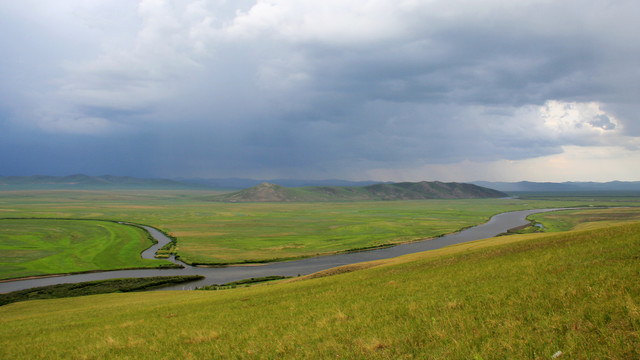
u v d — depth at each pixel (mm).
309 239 151750
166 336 21391
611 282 15320
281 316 22703
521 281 19891
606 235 32938
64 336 26969
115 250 126188
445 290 21953
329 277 46625
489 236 157125
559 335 10953
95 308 47594
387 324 16109
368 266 56812
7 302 69625
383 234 164875
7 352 23422
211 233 169250
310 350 14172
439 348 11875
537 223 198250
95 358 18688
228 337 18766
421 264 41281
